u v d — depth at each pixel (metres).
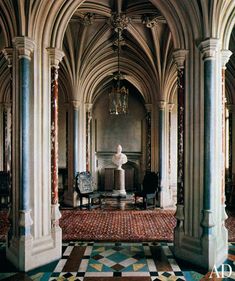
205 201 3.86
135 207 7.85
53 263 3.97
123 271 3.70
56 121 4.29
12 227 4.05
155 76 8.40
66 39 7.66
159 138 8.45
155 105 8.80
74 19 6.80
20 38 3.78
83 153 8.79
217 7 3.81
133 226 5.83
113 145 12.19
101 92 12.22
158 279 3.46
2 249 4.49
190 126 4.16
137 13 6.34
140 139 12.15
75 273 3.64
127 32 7.59
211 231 3.82
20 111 3.88
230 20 4.10
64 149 11.37
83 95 8.78
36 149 4.00
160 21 6.63
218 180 4.02
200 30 4.00
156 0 4.26
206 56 3.86
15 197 4.00
